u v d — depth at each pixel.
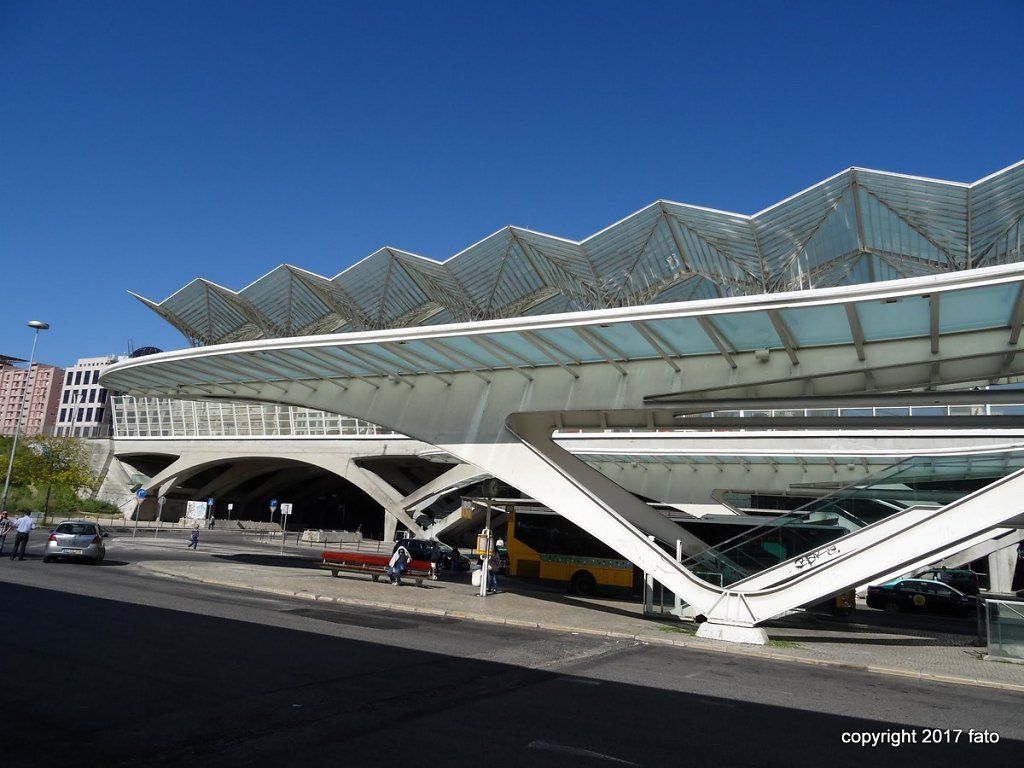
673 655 13.20
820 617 24.41
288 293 41.81
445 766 5.68
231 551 36.44
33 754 5.44
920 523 14.34
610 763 6.04
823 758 6.65
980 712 9.68
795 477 37.06
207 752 5.74
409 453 63.00
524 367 18.86
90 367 137.75
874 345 14.39
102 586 16.88
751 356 15.70
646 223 31.75
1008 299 11.91
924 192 25.62
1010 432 29.70
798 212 28.45
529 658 11.43
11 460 44.62
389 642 11.98
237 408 70.69
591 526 17.77
